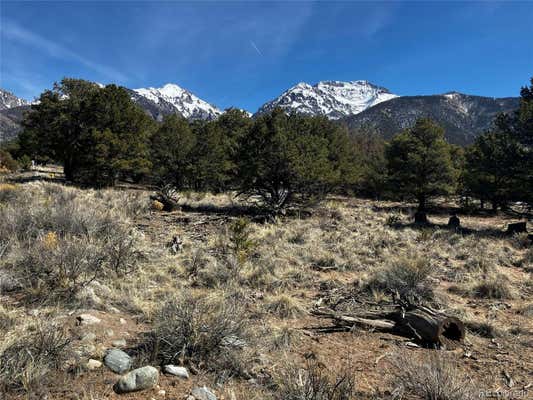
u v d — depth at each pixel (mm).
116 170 26891
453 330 4891
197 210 17969
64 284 5094
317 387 2926
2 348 3094
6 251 6348
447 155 24500
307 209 19031
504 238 15109
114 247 6914
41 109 29938
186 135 31297
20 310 4281
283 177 18562
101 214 9773
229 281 6609
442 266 9359
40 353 3193
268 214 15703
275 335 4453
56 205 10094
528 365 4137
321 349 4320
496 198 24266
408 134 26453
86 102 27984
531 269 9727
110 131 26438
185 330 3793
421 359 4031
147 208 15312
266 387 3252
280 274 7414
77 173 29562
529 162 17562
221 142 32312
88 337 3801
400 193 26016
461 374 3770
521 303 6762
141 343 3883
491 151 19219
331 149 29266
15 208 9367
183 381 3256
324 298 6352
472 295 7156
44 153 31438
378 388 3375
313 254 9141
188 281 6617
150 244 9070
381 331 5047
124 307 5020
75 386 2969
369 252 10156
